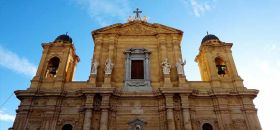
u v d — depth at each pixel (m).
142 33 32.47
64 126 24.28
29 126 23.83
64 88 26.88
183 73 27.70
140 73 28.81
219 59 30.42
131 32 32.59
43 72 28.08
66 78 28.94
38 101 25.22
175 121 24.19
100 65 28.84
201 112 25.27
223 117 24.61
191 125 24.02
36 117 24.38
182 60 29.45
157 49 30.81
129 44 31.25
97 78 27.58
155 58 29.89
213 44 30.70
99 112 24.58
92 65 28.38
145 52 30.09
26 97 25.31
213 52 30.19
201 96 26.06
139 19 34.94
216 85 26.97
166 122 23.98
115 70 28.61
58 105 25.14
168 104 24.58
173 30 32.12
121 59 29.77
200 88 27.09
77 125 24.05
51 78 27.70
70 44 30.61
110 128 23.80
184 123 23.62
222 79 27.92
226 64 29.28
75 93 25.70
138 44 31.27
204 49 30.48
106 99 24.73
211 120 24.77
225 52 30.28
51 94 25.36
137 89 26.77
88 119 23.47
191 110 25.08
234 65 28.88
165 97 25.12
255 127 23.89
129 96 25.78
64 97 25.69
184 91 25.20
